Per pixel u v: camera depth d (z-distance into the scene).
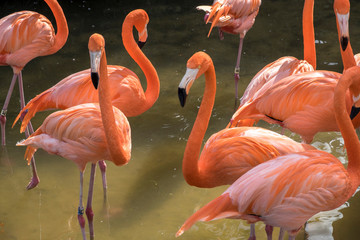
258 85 5.90
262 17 9.98
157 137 6.69
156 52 8.79
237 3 7.20
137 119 7.08
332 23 9.59
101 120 4.77
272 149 4.45
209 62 4.28
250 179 3.92
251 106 5.39
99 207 5.46
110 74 5.65
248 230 5.07
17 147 6.46
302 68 5.76
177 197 5.60
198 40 9.20
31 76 8.00
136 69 8.28
